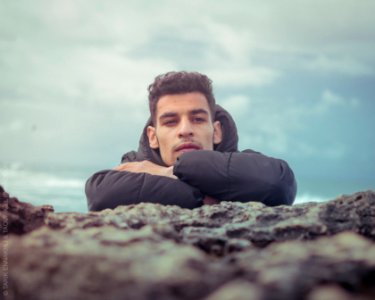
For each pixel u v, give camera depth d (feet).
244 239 6.19
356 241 4.30
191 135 11.25
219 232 6.29
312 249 4.04
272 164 10.01
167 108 11.35
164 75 11.65
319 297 3.16
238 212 7.00
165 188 9.63
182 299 3.40
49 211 6.58
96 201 9.89
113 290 3.45
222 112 12.22
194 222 6.72
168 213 6.98
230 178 9.68
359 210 6.71
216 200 10.02
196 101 11.34
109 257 3.75
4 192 6.50
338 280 3.53
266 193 9.73
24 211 6.34
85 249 3.93
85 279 3.56
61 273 3.66
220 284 3.51
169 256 3.77
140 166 10.73
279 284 3.26
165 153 11.45
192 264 3.67
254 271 3.62
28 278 3.69
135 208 7.10
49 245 4.06
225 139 12.24
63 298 3.50
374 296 3.51
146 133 12.22
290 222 6.38
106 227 5.79
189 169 9.74
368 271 3.64
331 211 6.73
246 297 3.12
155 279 3.47
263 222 6.62
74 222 6.26
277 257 3.88
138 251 4.04
